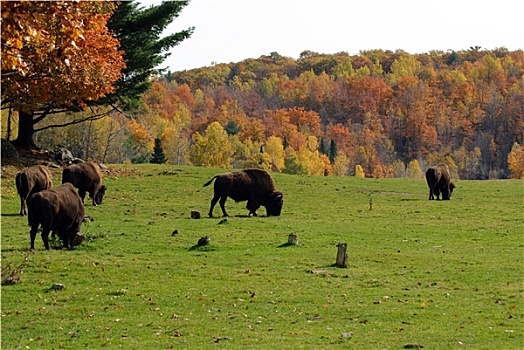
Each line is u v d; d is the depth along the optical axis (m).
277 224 38.66
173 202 47.84
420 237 35.00
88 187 45.03
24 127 60.97
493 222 40.28
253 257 29.62
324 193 54.97
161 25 61.50
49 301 22.91
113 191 50.97
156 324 20.44
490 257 29.84
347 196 53.69
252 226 37.66
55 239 31.52
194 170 62.75
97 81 43.69
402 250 31.48
